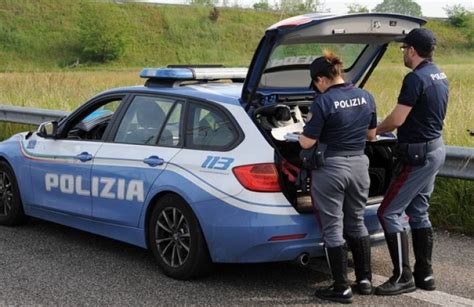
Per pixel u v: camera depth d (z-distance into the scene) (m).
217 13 80.50
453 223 7.29
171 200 5.48
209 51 74.12
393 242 5.21
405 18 5.42
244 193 5.02
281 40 4.98
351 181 4.94
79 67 67.94
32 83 17.80
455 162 7.05
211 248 5.25
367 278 5.22
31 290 5.34
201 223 5.25
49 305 5.02
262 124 5.43
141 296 5.20
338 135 4.86
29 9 78.06
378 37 5.63
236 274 5.70
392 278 5.26
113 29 72.94
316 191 4.94
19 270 5.84
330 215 4.95
